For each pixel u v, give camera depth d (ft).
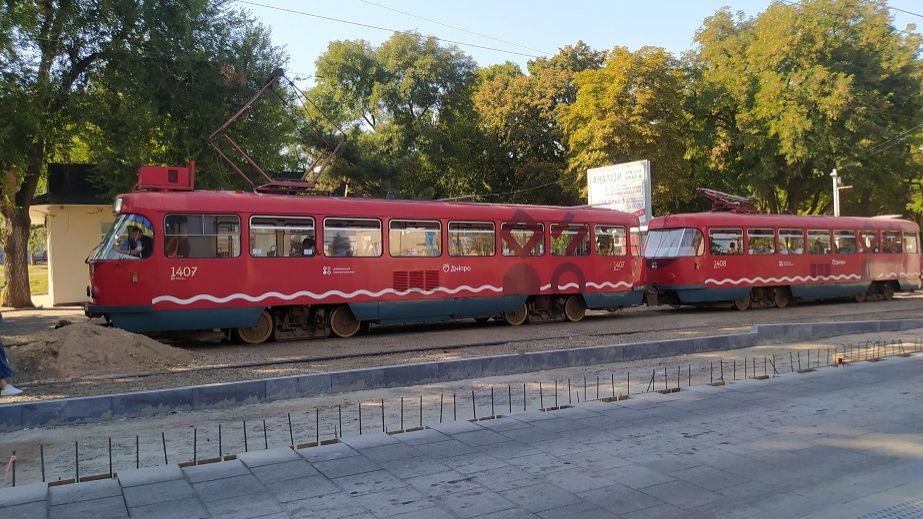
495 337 51.37
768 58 109.91
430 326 61.11
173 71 73.82
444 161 140.87
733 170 123.54
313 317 51.80
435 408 28.07
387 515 16.12
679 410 26.61
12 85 64.64
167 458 21.38
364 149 124.77
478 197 146.82
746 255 74.64
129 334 39.14
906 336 50.37
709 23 128.06
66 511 16.57
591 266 63.93
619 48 113.91
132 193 45.37
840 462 19.98
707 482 18.30
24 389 31.09
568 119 121.80
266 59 81.25
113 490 18.03
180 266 45.42
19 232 81.51
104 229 89.97
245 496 17.48
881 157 112.57
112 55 71.15
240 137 79.41
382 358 40.37
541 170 137.08
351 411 27.66
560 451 21.24
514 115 140.05
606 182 93.20
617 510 16.33
